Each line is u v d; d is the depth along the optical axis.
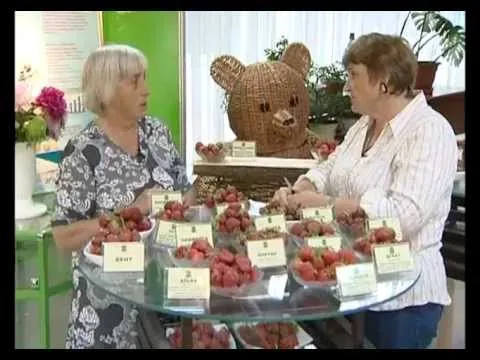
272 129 3.18
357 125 2.15
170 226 1.81
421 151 1.80
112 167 2.09
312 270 1.53
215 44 3.82
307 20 3.91
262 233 1.68
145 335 1.87
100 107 2.10
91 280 1.62
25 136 2.49
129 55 2.07
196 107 3.87
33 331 2.72
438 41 4.14
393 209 1.77
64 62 2.87
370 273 1.51
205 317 1.40
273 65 3.23
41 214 2.60
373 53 1.85
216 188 2.93
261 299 1.48
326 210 1.90
